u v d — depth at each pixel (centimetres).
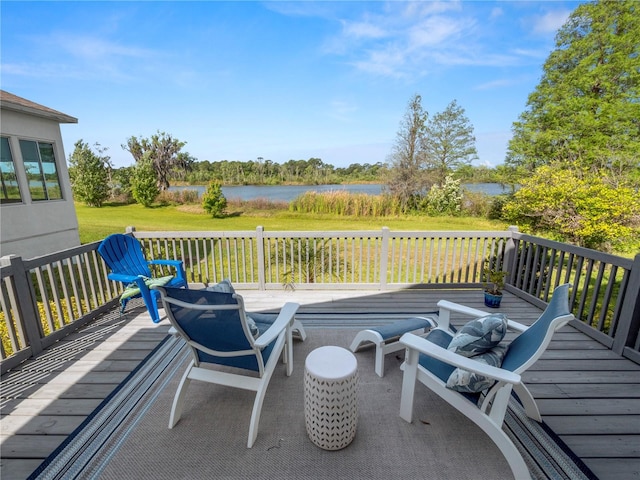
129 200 2006
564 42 1205
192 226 1143
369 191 1633
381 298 415
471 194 1465
